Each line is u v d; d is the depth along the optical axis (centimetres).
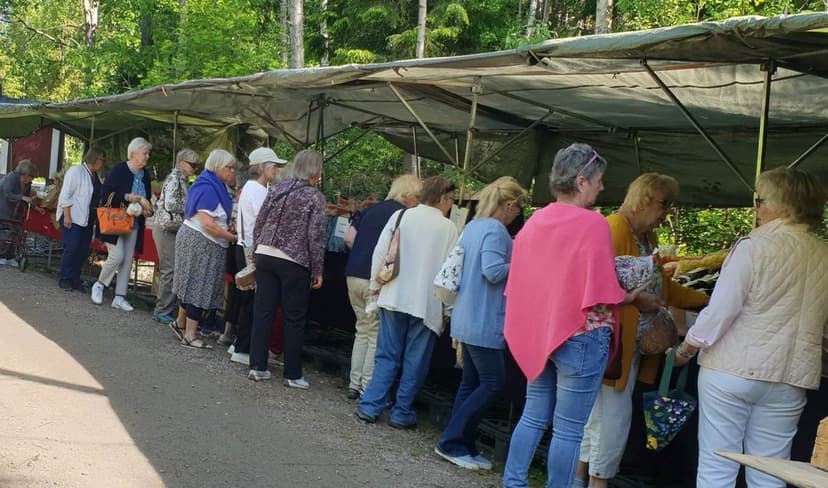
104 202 849
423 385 639
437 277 472
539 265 374
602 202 1003
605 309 368
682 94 648
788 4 1080
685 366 424
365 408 564
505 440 518
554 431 375
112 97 905
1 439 443
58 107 1022
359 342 616
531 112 836
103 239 850
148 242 950
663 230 1137
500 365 475
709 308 338
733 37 377
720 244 1111
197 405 550
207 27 1642
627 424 413
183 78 1628
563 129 987
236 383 615
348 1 2236
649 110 735
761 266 331
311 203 601
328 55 2367
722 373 338
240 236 660
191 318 714
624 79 598
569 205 374
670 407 393
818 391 381
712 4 1214
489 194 472
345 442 516
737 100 647
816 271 333
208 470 439
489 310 463
